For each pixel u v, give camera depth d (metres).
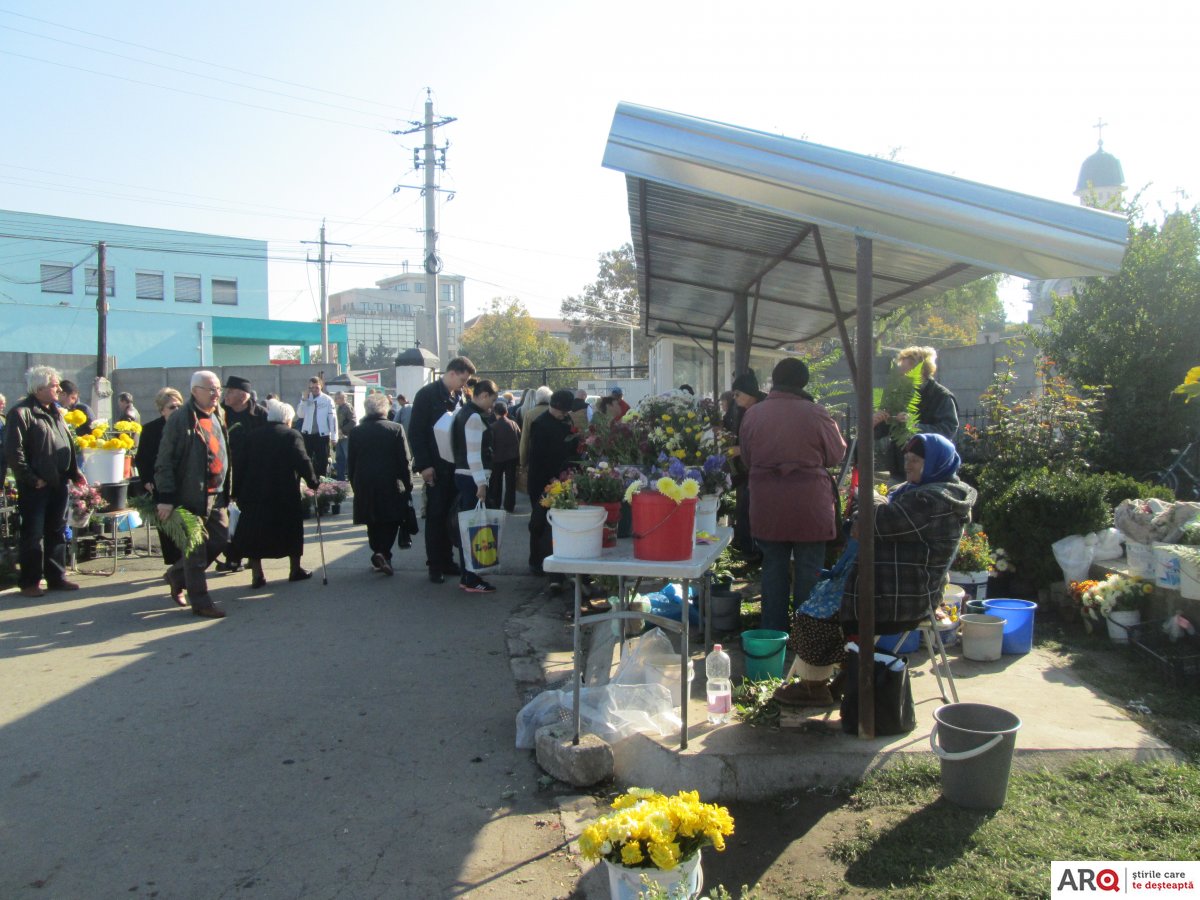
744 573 7.53
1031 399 8.05
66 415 8.91
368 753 4.19
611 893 2.82
